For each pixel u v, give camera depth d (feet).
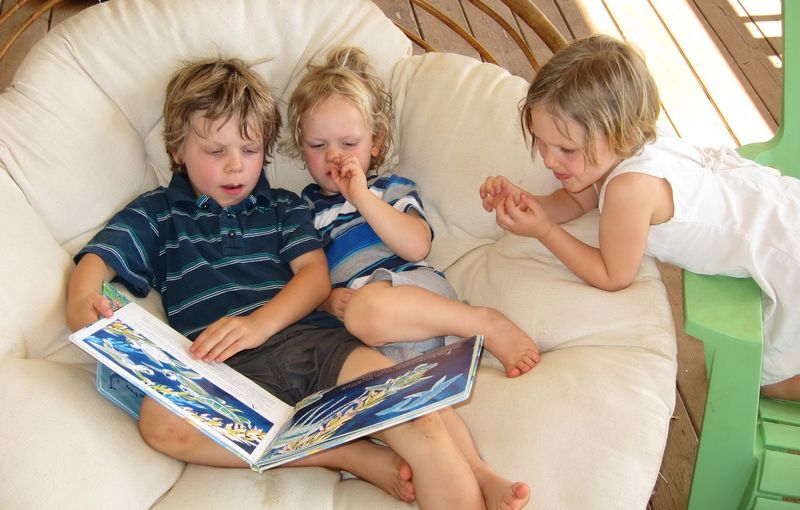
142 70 5.10
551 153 4.24
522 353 4.43
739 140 8.32
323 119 4.94
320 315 4.88
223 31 5.21
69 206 4.77
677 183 4.20
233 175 4.83
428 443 3.74
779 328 4.44
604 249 4.33
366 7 5.60
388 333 4.43
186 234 4.92
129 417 4.13
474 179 5.17
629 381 4.05
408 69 5.61
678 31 9.93
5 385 3.78
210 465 4.05
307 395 4.40
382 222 4.90
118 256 4.66
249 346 4.35
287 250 4.97
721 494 4.39
